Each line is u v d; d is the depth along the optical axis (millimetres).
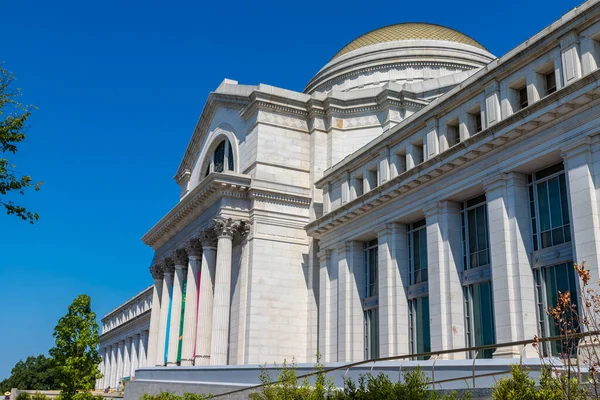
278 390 19812
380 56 64062
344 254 42594
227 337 46750
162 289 63812
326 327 43500
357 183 42906
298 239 49281
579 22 26328
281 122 51750
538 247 28531
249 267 47469
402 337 36406
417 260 37281
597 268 24438
